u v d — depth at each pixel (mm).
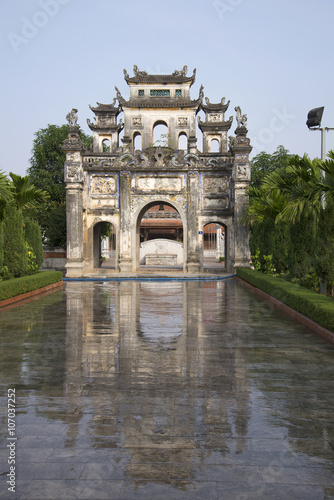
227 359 10148
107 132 46250
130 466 5277
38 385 8250
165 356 10422
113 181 39594
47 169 53375
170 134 46969
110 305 19578
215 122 46281
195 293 24797
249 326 14344
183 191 39531
